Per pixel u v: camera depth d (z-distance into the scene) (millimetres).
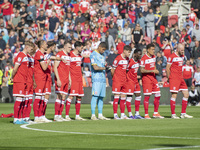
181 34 61812
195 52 58344
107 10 67375
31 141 17125
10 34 65188
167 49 58125
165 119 28641
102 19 65438
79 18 64500
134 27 62312
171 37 60188
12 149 15109
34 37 64938
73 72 28188
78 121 26781
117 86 29016
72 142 16797
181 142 16656
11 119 28922
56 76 27453
